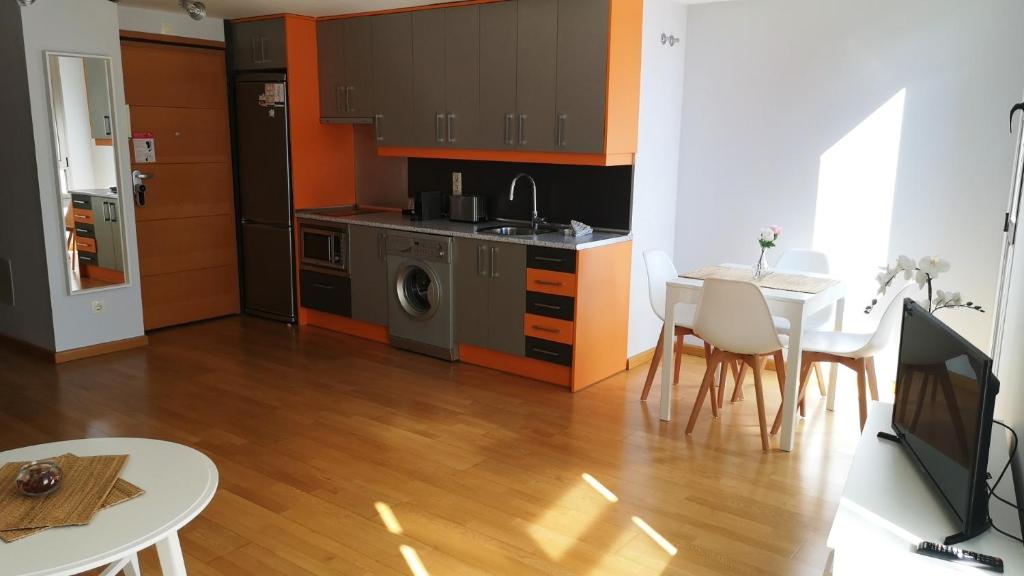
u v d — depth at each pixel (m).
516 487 3.25
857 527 1.89
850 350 3.75
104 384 4.49
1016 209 2.55
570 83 4.44
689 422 3.87
